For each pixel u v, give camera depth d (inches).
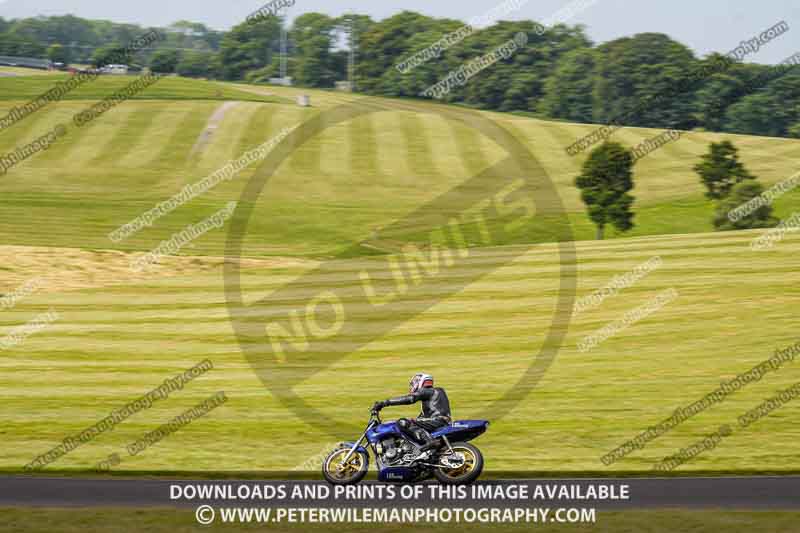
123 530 1256.2
